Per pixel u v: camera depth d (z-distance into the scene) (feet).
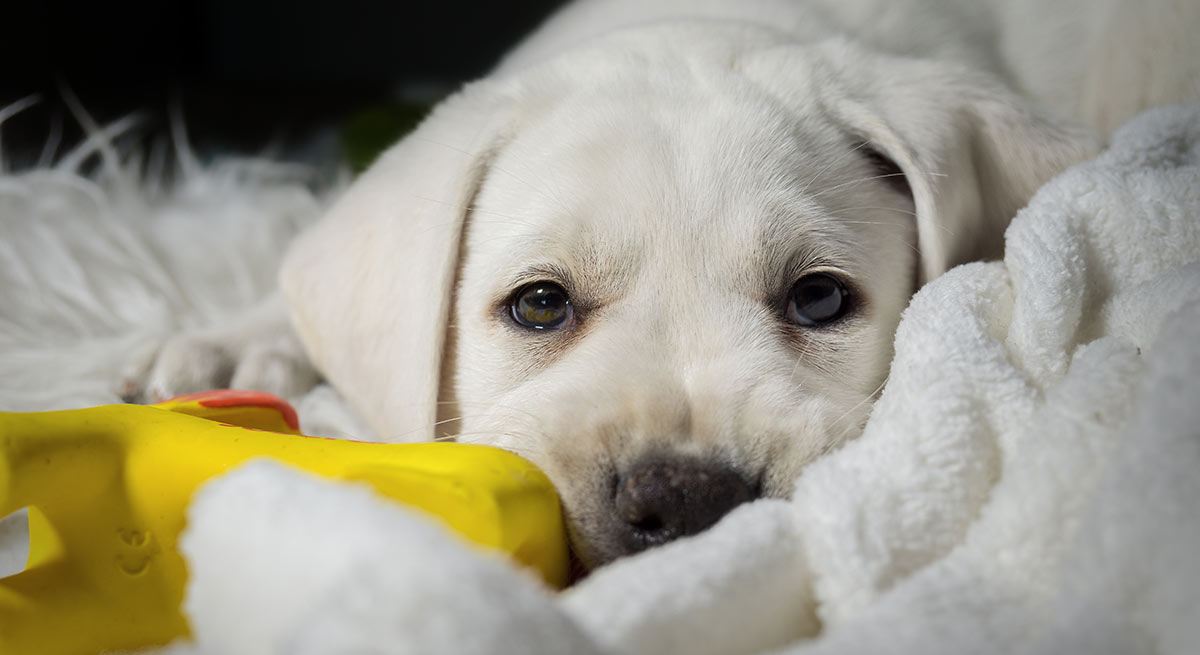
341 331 1.29
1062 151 1.31
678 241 1.17
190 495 0.95
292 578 0.75
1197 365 0.89
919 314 1.05
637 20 1.49
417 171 1.27
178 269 1.59
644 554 0.91
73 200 1.62
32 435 0.93
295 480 0.82
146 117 2.46
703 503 1.03
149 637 0.96
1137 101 1.50
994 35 1.61
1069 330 1.04
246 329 1.44
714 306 1.17
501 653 0.68
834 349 1.20
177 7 3.15
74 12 2.84
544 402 1.12
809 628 0.91
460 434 1.21
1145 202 1.10
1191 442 0.86
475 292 1.23
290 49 3.31
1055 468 0.90
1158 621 0.81
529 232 1.20
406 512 0.82
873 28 1.51
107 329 1.49
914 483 0.93
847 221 1.22
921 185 1.23
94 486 0.95
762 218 1.18
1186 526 0.83
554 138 1.23
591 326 1.19
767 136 1.22
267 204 1.73
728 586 0.87
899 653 0.83
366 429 1.32
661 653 0.84
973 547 0.91
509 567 0.78
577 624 0.76
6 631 0.93
